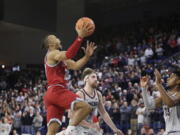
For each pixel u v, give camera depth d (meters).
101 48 23.66
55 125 4.74
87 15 25.94
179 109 4.76
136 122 12.66
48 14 21.92
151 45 20.72
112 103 14.17
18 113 15.41
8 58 23.81
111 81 16.94
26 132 14.89
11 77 22.58
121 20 26.89
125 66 18.36
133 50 21.03
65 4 23.39
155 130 12.36
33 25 20.94
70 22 23.50
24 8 20.42
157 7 25.59
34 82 21.58
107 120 5.68
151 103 4.87
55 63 4.72
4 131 14.06
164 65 16.72
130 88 15.05
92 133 5.41
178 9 24.86
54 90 4.70
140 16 26.14
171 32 22.36
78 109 4.61
